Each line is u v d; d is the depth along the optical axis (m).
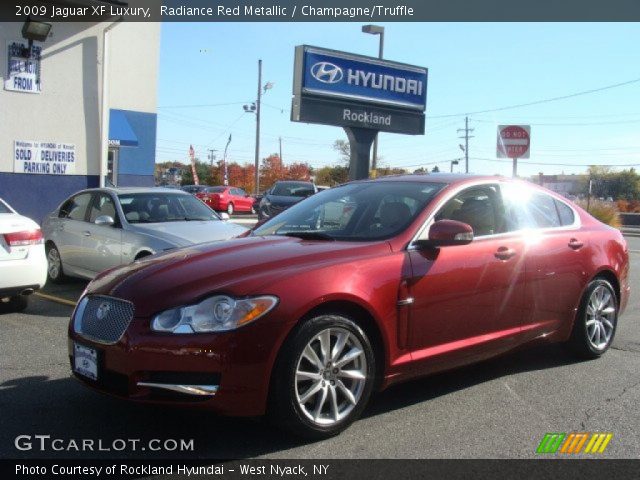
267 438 4.05
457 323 4.68
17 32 12.75
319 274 3.99
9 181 12.92
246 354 3.66
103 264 8.82
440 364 4.61
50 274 9.96
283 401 3.77
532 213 5.54
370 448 3.93
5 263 7.05
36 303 8.33
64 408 4.53
